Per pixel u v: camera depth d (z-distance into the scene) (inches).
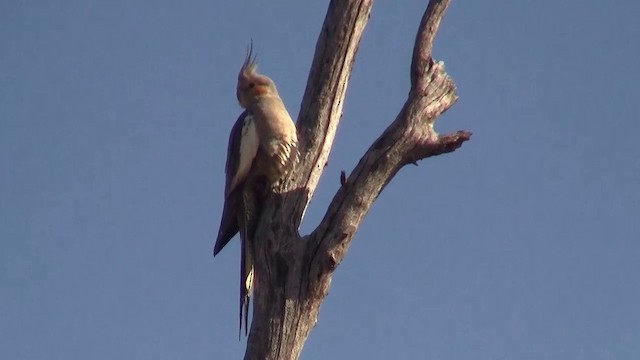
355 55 492.7
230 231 517.7
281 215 468.8
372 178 447.5
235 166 507.8
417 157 454.0
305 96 495.8
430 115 454.6
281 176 490.0
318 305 444.1
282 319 439.8
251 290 491.2
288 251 447.5
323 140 490.9
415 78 461.7
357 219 444.8
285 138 492.1
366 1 487.2
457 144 457.1
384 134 454.6
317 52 493.0
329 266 439.8
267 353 437.4
